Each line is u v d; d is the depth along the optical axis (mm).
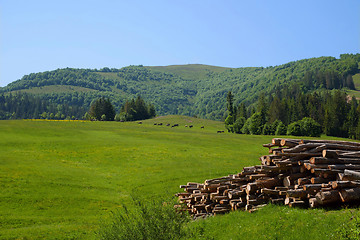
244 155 56094
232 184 17938
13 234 21188
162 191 34281
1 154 49375
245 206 16594
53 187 33781
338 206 14172
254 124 130500
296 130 120375
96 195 32875
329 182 14039
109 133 83250
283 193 15352
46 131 76188
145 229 12867
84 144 62375
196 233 15438
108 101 185375
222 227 15438
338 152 15102
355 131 137000
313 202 14297
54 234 21719
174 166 46656
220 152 59062
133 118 192875
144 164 48312
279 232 13062
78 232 22375
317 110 163000
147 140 73000
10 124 85062
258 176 16750
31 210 27203
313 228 12594
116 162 49688
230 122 150000
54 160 48375
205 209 18812
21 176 35969
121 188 36438
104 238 13805
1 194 29734
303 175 15570
